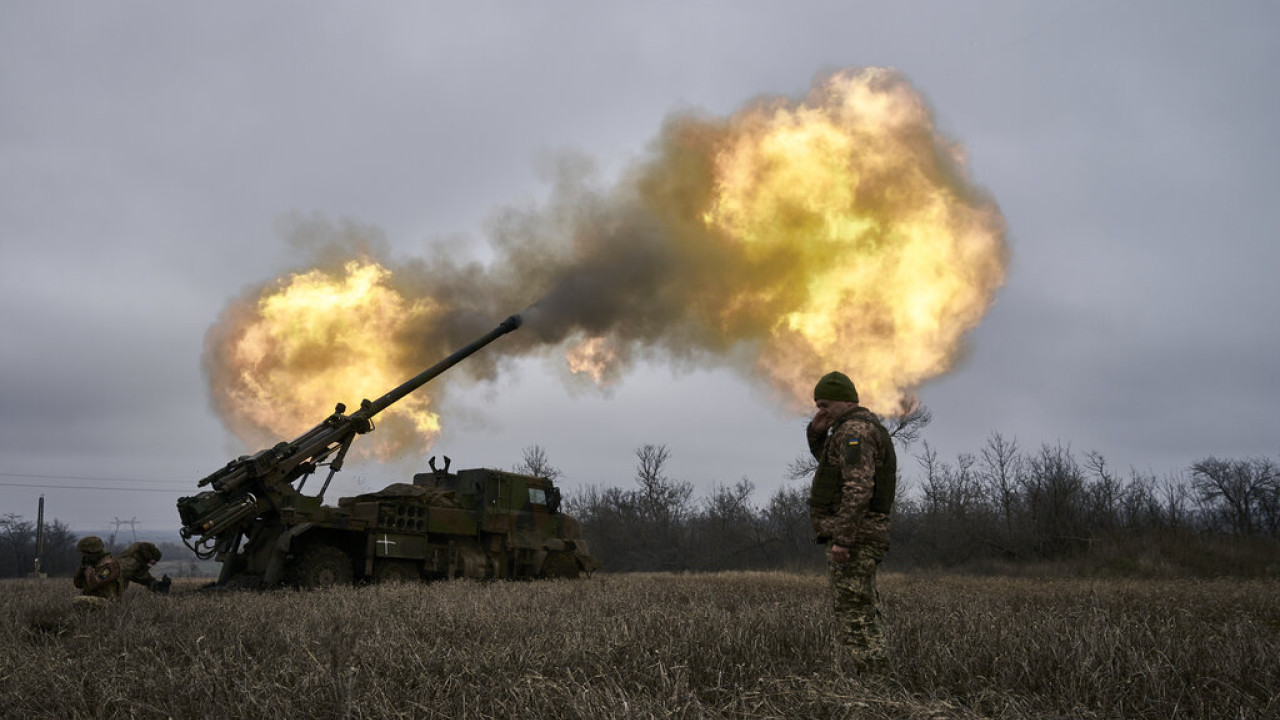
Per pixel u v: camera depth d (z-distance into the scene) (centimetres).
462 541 2161
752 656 636
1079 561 3712
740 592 1480
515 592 1401
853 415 597
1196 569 3375
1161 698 504
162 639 776
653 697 523
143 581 1156
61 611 1076
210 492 1833
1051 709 499
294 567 1841
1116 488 4069
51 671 602
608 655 638
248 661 639
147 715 521
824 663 598
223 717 500
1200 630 745
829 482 597
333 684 533
